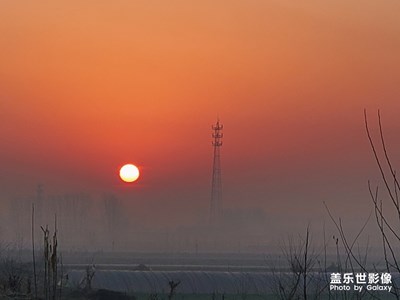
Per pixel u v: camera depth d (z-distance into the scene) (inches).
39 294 1680.6
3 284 1793.8
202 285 2559.1
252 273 2704.2
